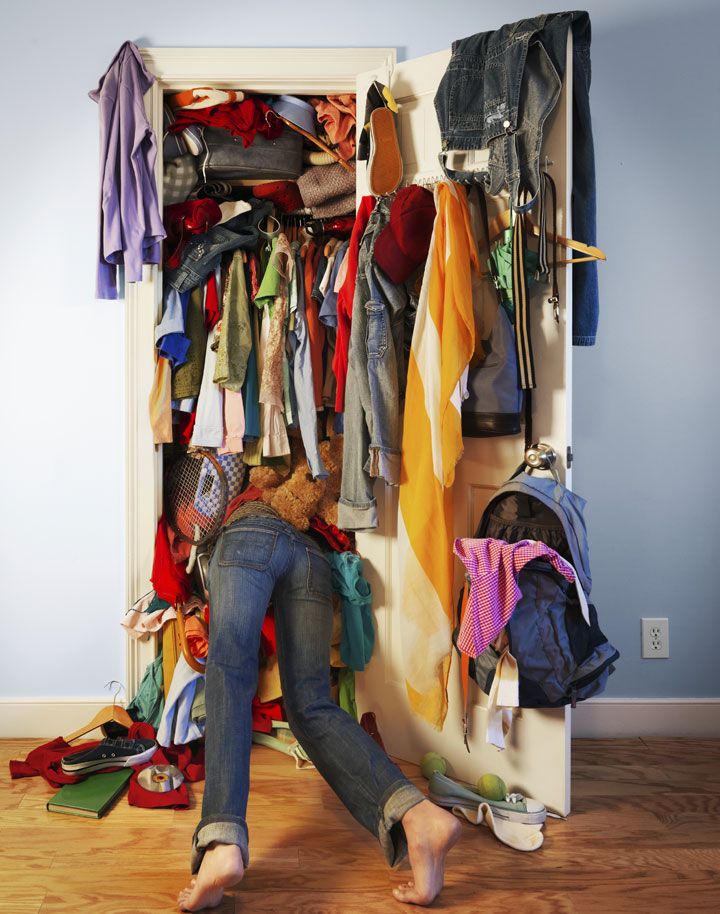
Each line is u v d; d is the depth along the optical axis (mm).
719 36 2551
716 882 1892
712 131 2568
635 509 2641
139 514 2652
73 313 2639
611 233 2588
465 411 2223
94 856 1990
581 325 2295
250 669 2064
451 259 2143
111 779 2342
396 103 2422
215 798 1841
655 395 2623
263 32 2598
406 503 2268
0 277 2619
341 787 1989
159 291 2666
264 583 2172
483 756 2322
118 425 2662
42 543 2676
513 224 2074
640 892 1858
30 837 2072
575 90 2205
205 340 2734
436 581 2236
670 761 2496
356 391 2365
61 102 2590
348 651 2518
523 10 2572
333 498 2682
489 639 1984
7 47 2574
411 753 2500
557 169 2111
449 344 2137
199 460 2744
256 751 2598
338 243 2820
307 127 2732
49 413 2652
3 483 2662
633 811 2201
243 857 1785
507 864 1965
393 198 2348
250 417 2686
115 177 2500
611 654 2102
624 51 2555
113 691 2707
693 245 2592
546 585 2043
